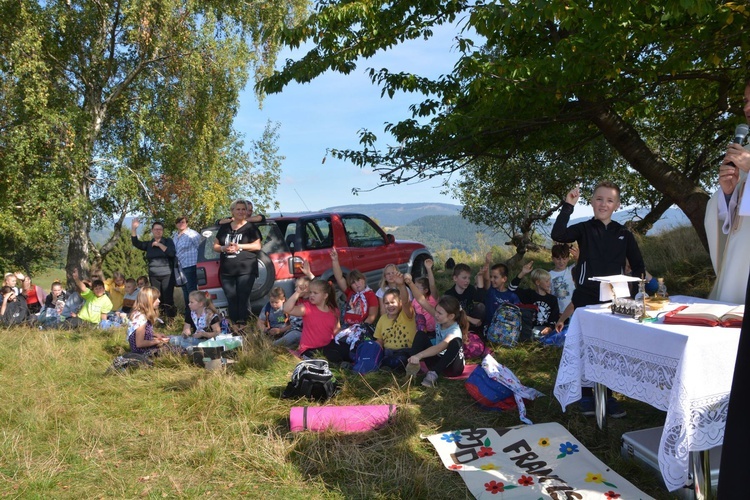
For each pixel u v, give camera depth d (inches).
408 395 191.0
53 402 193.9
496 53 341.4
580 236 170.4
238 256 314.5
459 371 215.8
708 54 263.7
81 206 636.1
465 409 181.8
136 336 251.8
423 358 214.2
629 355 125.1
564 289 268.5
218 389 199.6
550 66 258.8
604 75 264.1
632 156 313.4
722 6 226.5
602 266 165.3
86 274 745.0
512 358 235.0
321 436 162.2
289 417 173.6
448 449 151.8
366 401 193.0
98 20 696.4
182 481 138.4
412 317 247.0
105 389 213.8
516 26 242.2
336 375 223.5
